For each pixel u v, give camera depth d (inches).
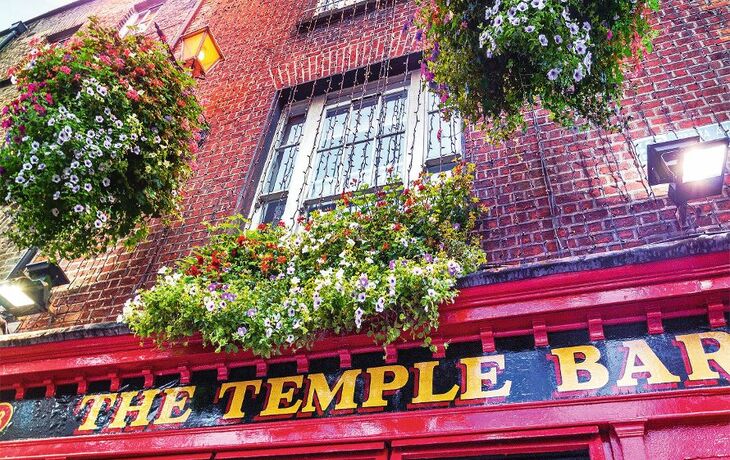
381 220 174.4
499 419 134.3
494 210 177.8
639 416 123.1
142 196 194.1
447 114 167.5
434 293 142.2
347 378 157.8
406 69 249.6
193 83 223.0
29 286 207.9
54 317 219.1
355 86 263.9
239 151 254.7
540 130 195.0
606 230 159.2
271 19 327.9
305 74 274.5
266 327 152.0
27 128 172.6
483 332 148.3
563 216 167.5
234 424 160.9
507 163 190.4
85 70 189.3
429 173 206.2
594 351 137.3
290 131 265.1
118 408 179.0
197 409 168.9
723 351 126.6
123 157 189.5
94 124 180.9
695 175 135.2
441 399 143.9
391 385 151.5
